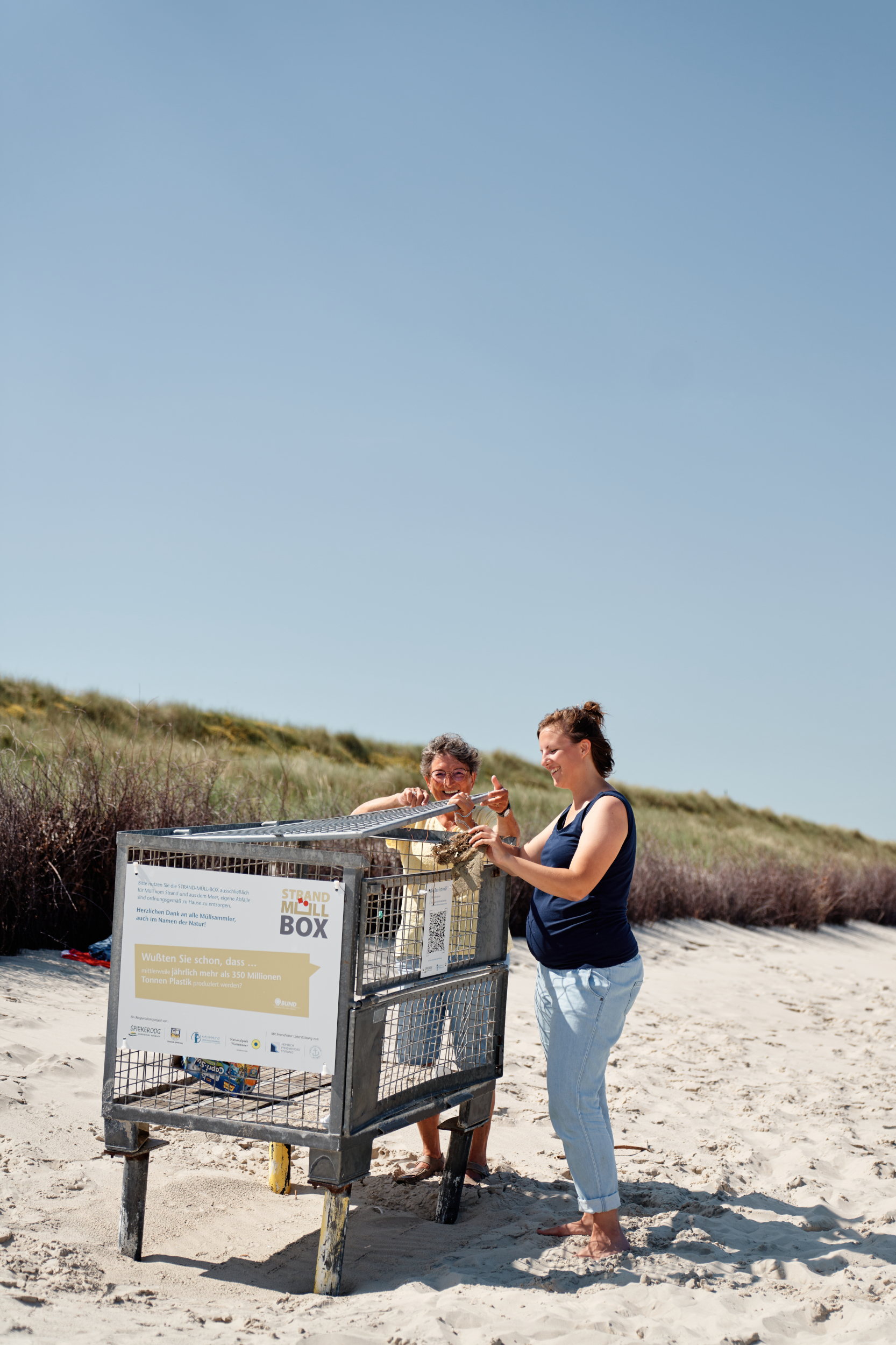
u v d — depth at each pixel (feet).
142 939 11.91
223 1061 11.96
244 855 11.59
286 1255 12.74
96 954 25.57
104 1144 12.30
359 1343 10.09
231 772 37.37
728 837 82.94
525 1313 10.99
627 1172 16.44
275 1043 11.35
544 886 12.46
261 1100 12.13
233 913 11.56
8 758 30.73
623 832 12.50
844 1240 14.11
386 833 14.84
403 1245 13.16
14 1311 9.84
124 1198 12.14
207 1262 12.32
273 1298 11.43
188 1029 11.67
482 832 12.81
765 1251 13.39
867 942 59.41
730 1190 15.87
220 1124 11.56
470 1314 10.77
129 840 12.04
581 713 13.37
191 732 64.80
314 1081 12.87
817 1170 17.34
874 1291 12.34
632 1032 28.19
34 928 25.90
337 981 11.14
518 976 33.32
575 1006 12.56
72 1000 22.25
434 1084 13.05
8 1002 21.18
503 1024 14.55
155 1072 13.02
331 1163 11.28
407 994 12.05
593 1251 12.72
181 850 11.84
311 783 42.19
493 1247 13.07
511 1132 18.17
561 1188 15.44
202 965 11.64
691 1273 12.35
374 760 83.15
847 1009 36.11
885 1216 14.96
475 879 13.37
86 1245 12.14
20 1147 14.43
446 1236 13.48
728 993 36.32
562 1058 12.62
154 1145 12.23
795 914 57.88
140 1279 11.59
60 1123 15.52
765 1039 29.04
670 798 105.70
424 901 12.42
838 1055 27.91
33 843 26.53
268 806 34.91
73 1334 9.51
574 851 12.92
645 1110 20.36
